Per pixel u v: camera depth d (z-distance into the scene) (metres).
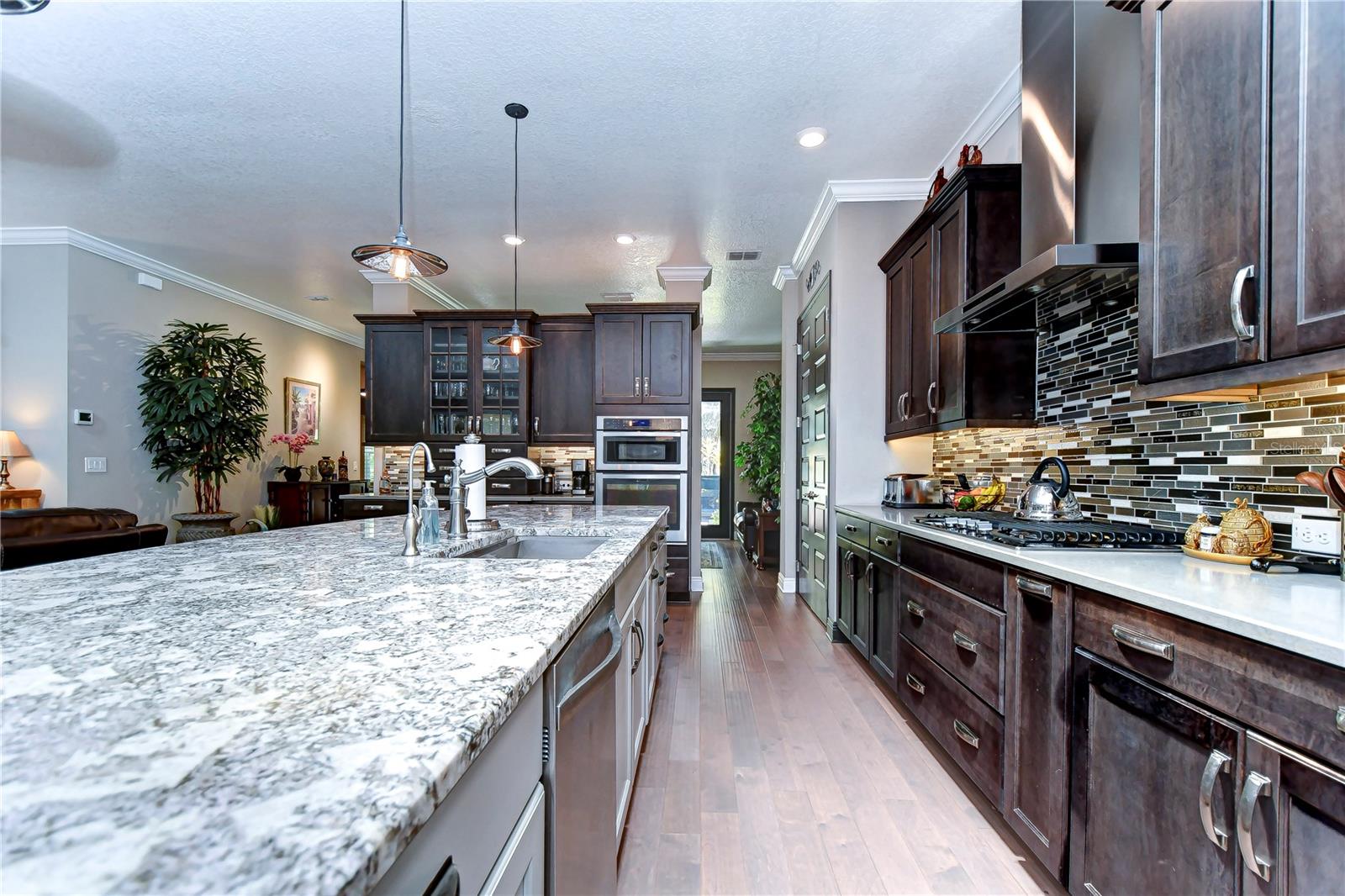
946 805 1.82
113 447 4.56
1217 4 1.21
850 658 3.19
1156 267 1.38
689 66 2.44
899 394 3.26
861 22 2.20
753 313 6.45
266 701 0.55
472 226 4.12
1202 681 0.99
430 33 2.23
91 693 0.57
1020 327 2.46
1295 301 1.06
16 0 1.12
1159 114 1.37
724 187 3.53
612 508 3.23
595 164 3.26
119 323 4.61
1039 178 2.11
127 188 3.54
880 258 3.48
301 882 0.32
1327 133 1.01
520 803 0.71
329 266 4.91
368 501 5.16
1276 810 0.86
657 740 2.25
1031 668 1.47
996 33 2.26
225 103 2.69
